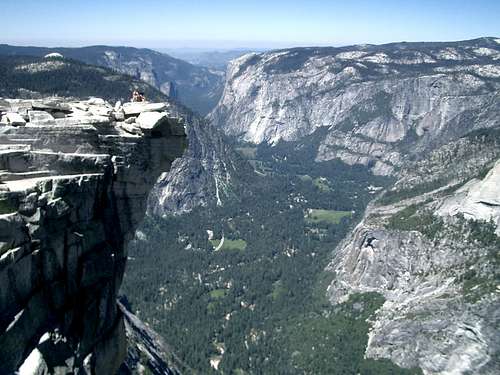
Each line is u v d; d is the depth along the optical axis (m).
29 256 30.97
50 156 35.03
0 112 38.81
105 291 37.25
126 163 39.69
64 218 33.88
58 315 33.25
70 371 32.69
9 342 29.06
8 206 30.06
